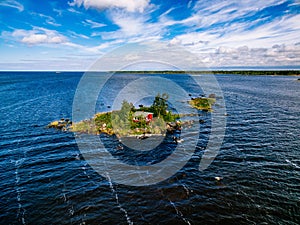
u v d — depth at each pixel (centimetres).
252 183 2759
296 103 8100
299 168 3125
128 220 2188
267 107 7350
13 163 3372
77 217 2228
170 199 2492
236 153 3656
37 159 3506
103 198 2519
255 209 2300
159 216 2238
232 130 4878
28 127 5269
